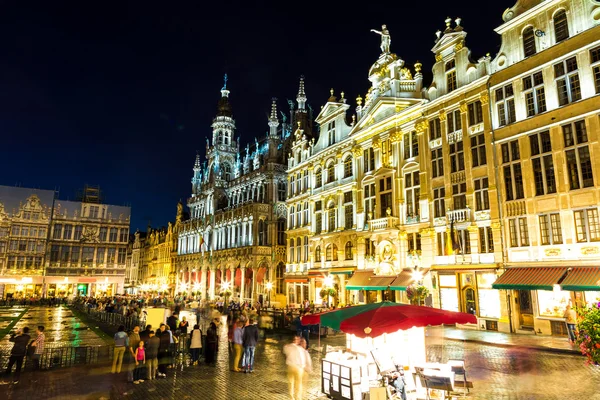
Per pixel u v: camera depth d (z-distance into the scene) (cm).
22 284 8519
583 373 1559
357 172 4150
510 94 2877
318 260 4700
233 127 8675
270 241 6266
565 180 2486
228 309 4422
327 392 1323
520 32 2852
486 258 2856
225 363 1880
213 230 7669
